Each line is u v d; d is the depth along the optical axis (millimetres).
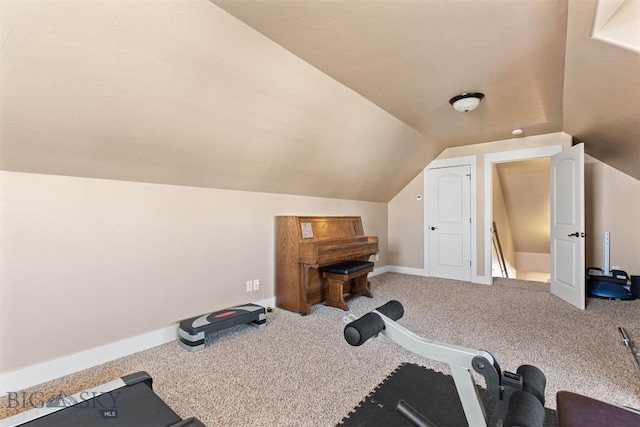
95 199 2264
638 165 3582
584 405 1126
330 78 2588
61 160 2025
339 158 3723
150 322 2551
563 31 1917
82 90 1732
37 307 2020
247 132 2627
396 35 1996
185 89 2031
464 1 1680
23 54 1478
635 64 1762
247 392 1885
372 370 2143
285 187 3646
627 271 4160
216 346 2529
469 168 4934
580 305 3461
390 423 1613
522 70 2455
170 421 1325
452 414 1689
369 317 1128
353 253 3783
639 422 1036
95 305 2260
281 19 1823
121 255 2393
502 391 981
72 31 1489
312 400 1807
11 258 1932
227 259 3119
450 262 5125
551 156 4164
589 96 2572
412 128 4004
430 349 1074
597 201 4363
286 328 2914
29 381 1983
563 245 3838
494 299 3875
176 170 2584
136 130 2102
